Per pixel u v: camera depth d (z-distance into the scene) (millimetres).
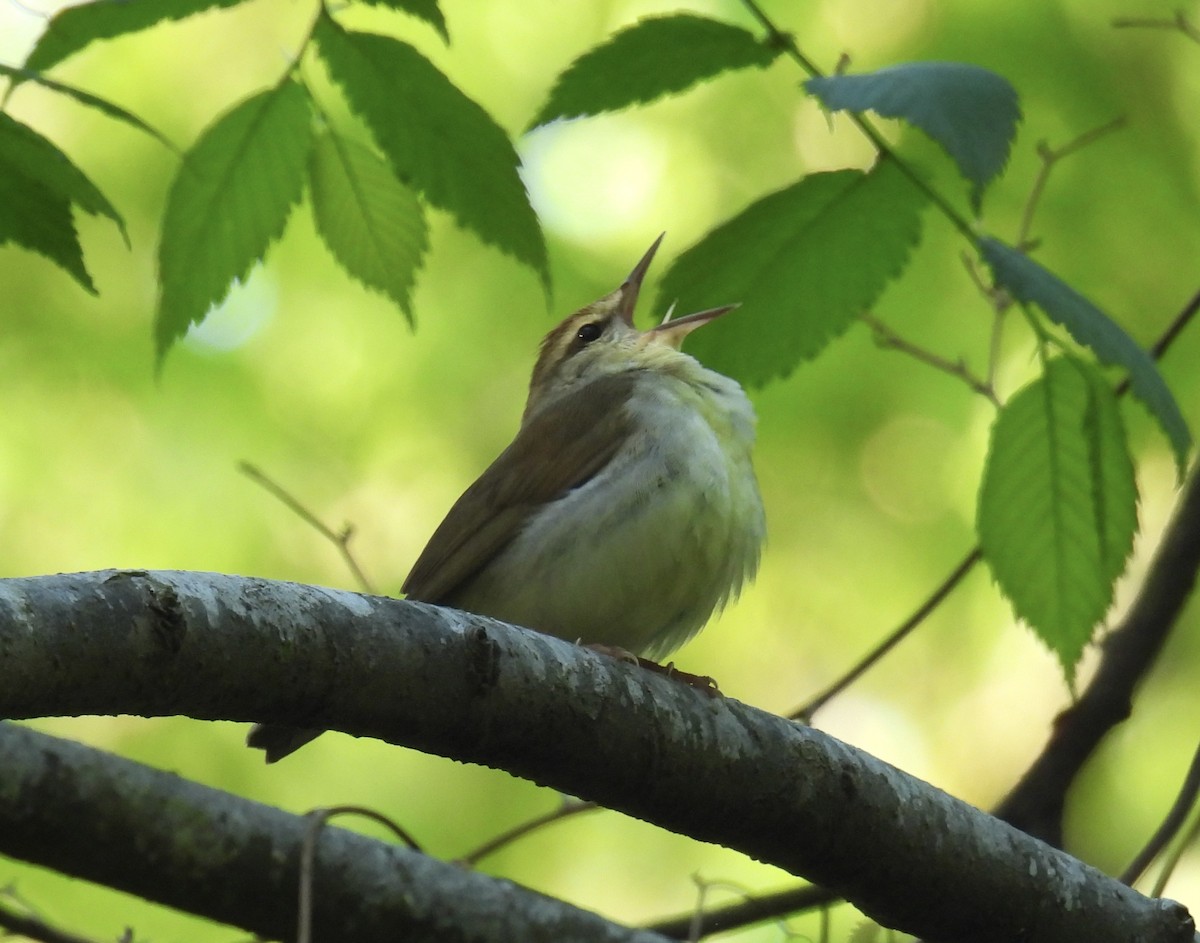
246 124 7309
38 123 15125
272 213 7488
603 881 14570
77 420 15422
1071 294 6738
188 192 7402
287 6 15453
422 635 6887
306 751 14586
